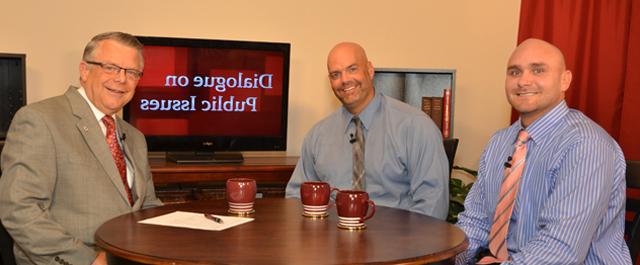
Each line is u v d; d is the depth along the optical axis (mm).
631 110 3541
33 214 2033
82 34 3426
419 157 2568
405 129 2602
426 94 3781
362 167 2635
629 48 3535
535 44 2158
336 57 2646
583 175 1955
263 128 3523
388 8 3891
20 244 2041
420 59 3961
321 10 3783
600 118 3684
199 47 3391
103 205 2172
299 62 3764
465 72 4031
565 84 2178
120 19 3480
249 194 1990
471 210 2363
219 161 3332
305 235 1688
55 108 2203
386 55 3904
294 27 3746
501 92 4082
